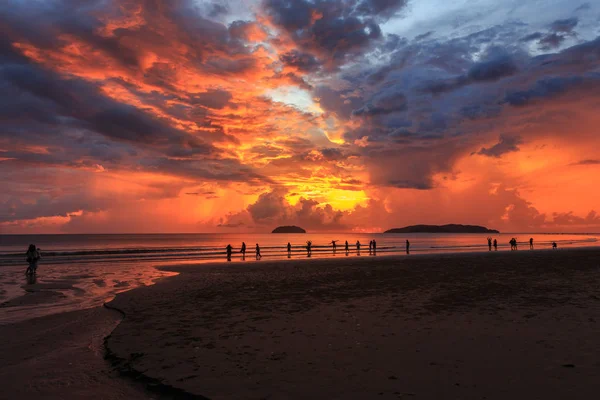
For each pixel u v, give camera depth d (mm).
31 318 9719
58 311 10617
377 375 5234
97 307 11195
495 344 6648
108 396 4855
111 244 100250
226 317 9359
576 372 5188
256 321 8859
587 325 7949
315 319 8969
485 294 12289
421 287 14117
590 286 13883
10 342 7527
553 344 6582
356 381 5027
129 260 33594
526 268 20859
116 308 10797
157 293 13367
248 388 4883
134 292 13617
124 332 7980
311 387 4859
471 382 4902
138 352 6594
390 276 17906
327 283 15703
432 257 31891
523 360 5742
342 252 50375
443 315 9180
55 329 8578
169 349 6719
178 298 12312
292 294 12930
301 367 5645
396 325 8219
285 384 4984
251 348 6691
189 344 7012
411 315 9242
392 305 10633
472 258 29688
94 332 8320
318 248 64125
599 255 32031
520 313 9258
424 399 4414
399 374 5254
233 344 6969
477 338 7062
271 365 5762
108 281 17609
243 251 38938
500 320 8539
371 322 8547
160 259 35344
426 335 7348
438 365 5594
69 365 6109
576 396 4410
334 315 9398
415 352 6266
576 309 9695
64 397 4828
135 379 5406
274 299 11969
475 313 9359
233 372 5500
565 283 14727
